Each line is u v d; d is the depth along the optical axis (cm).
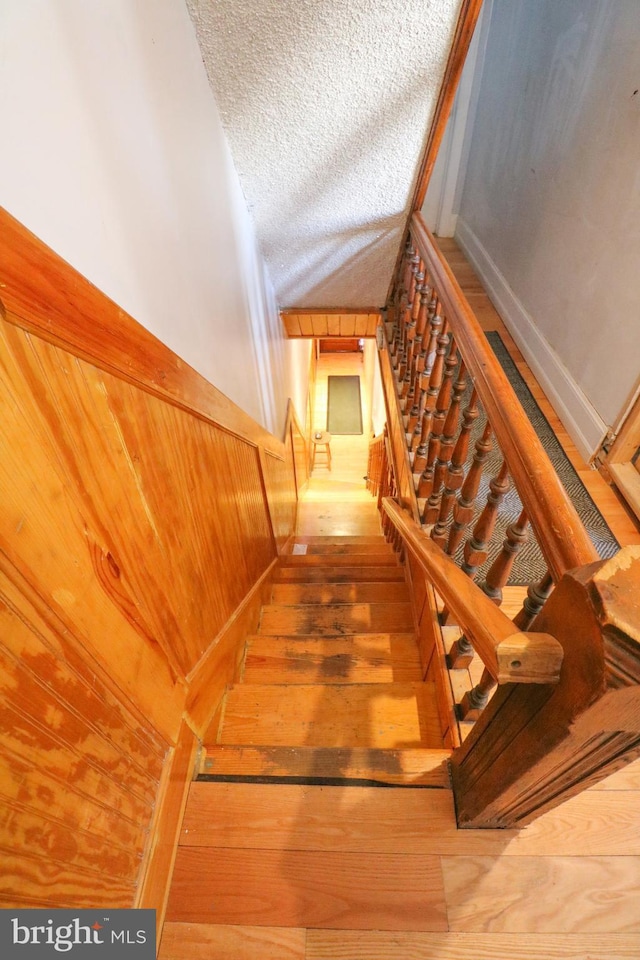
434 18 122
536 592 81
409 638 161
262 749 110
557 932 85
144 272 84
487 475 195
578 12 197
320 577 228
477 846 94
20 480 50
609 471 194
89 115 64
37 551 53
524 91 257
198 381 107
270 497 221
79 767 63
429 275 153
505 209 289
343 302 287
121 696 75
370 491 511
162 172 95
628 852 93
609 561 49
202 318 123
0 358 46
